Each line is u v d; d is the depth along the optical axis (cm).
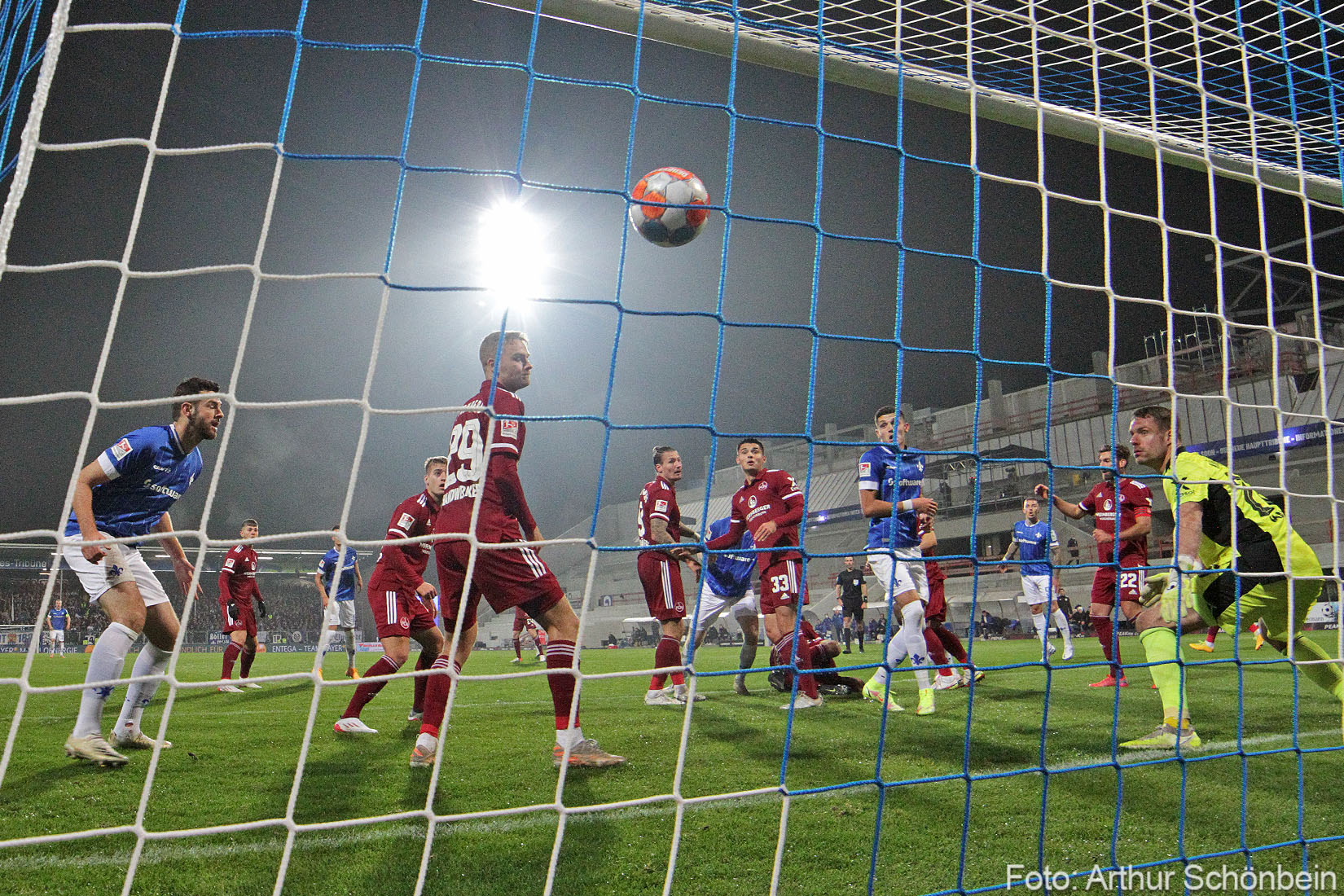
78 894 233
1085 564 289
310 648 2803
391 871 250
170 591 3016
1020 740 418
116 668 381
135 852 194
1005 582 2705
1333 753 390
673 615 623
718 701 621
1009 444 3228
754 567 627
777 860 229
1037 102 362
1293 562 371
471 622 381
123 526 392
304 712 591
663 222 404
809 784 338
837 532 3428
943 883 244
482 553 348
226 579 782
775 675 679
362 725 477
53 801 321
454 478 360
